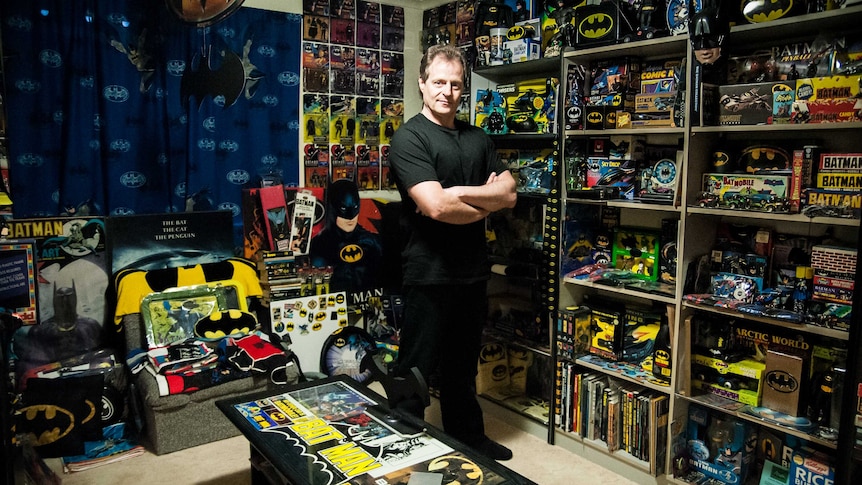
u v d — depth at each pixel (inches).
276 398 78.9
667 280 99.5
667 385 95.4
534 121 113.0
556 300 109.6
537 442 113.9
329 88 140.6
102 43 111.9
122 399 111.6
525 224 120.9
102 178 115.1
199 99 123.4
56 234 109.8
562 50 104.2
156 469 101.3
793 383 83.5
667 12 91.4
